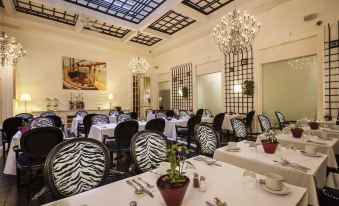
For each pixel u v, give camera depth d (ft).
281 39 18.69
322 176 5.44
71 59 28.40
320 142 7.93
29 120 14.29
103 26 26.66
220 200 3.32
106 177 5.19
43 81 26.14
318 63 16.34
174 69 32.94
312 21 16.72
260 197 3.51
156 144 6.43
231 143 6.70
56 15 23.30
